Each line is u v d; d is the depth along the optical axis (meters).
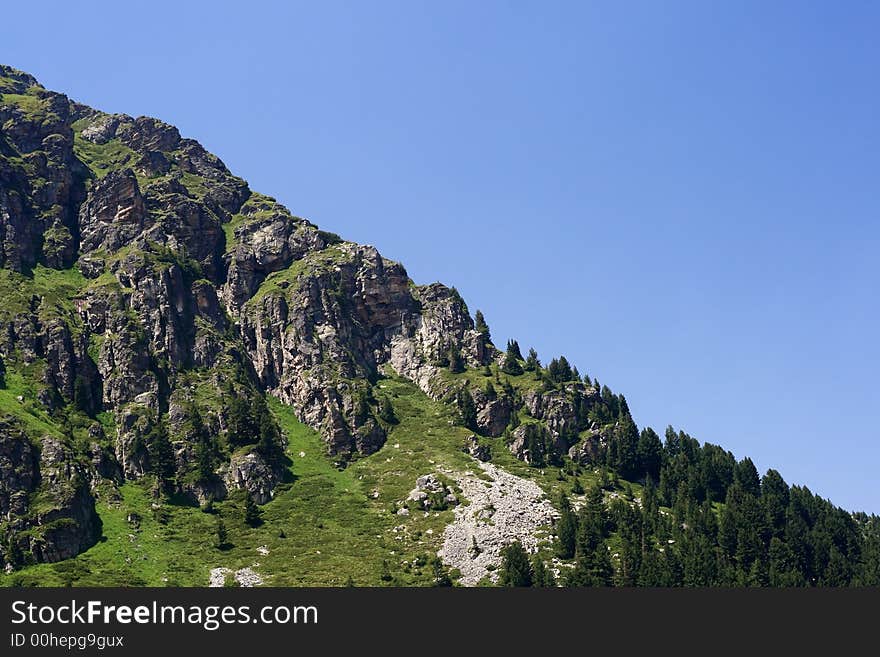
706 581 178.00
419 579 180.75
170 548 191.25
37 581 169.25
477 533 195.88
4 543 177.88
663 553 191.12
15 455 191.75
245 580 180.75
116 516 196.38
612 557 189.38
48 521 184.00
